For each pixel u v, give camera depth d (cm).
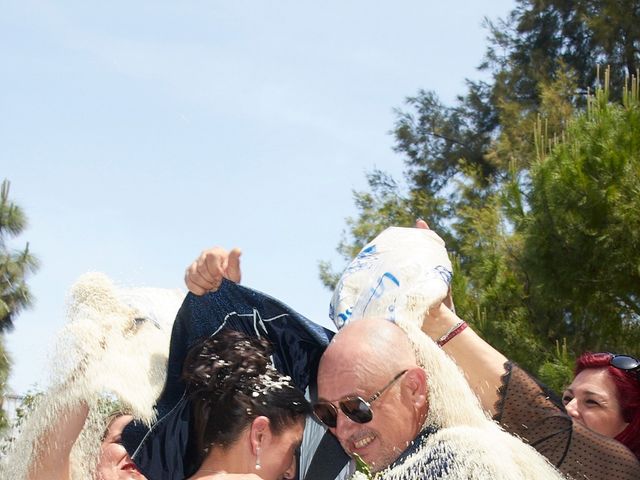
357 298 295
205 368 262
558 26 2088
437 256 298
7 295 1539
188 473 270
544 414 269
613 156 823
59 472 266
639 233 809
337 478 301
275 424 259
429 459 239
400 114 2236
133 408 272
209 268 273
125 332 288
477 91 2197
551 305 884
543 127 1705
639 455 306
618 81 1905
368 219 1822
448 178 2169
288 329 291
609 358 317
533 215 863
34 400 275
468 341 278
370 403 250
